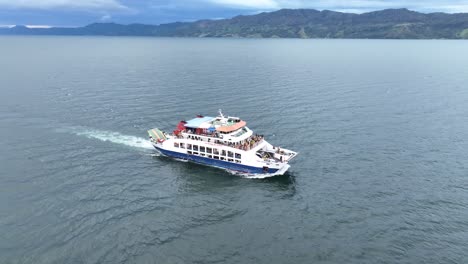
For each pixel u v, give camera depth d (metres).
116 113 111.00
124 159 79.25
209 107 118.06
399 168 73.44
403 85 159.38
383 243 50.28
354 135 92.25
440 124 101.25
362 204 60.41
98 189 64.75
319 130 95.81
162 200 62.28
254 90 145.12
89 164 75.25
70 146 84.31
